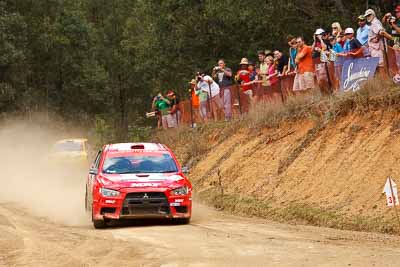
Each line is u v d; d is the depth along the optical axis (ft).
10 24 317.83
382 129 104.58
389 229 82.99
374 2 224.53
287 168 118.52
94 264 63.36
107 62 419.74
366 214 90.02
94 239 79.97
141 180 94.63
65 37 351.05
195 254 66.80
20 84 327.47
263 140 136.26
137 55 315.37
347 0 235.81
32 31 343.67
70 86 362.12
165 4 274.57
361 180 98.37
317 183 106.83
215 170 143.74
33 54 347.97
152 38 285.43
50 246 75.92
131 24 364.58
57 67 358.23
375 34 110.52
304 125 126.41
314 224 94.79
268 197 114.62
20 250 73.92
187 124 189.16
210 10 248.32
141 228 90.94
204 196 132.26
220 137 159.12
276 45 241.96
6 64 313.12
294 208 102.17
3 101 319.68
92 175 102.63
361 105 111.55
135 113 424.05
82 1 423.23
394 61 107.45
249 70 161.27
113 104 411.34
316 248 69.05
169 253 67.82
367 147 103.76
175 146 184.96
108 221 101.30
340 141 111.04
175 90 281.95
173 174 98.17
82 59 362.74
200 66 270.46
